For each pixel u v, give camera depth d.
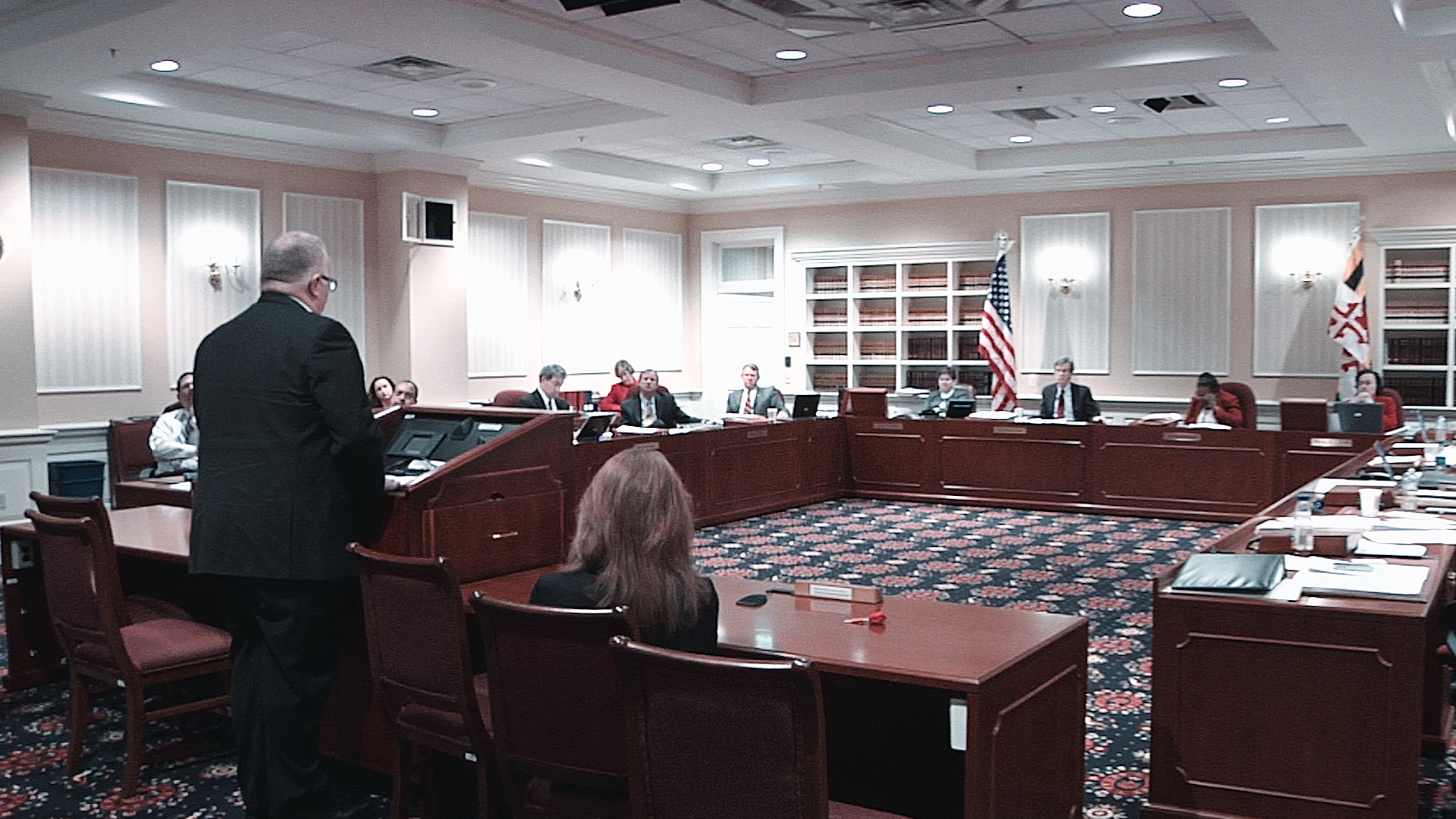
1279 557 3.62
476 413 4.14
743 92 8.93
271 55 8.07
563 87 8.34
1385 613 3.11
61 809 3.75
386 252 11.51
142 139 9.73
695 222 15.18
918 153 11.27
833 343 14.66
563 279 13.52
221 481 3.33
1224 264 12.17
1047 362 13.13
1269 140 11.08
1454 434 7.92
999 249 13.18
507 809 3.55
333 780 3.87
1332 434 9.26
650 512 2.65
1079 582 7.36
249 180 10.58
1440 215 11.22
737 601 3.40
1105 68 7.82
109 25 6.71
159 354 10.01
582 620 2.53
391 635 3.17
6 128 8.52
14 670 4.97
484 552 3.77
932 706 3.39
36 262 9.19
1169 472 9.91
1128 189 12.58
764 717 2.17
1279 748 3.25
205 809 3.75
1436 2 6.89
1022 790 2.81
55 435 9.23
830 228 14.27
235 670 3.48
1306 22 6.70
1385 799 3.13
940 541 8.85
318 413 3.31
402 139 10.56
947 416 11.18
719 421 10.48
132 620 4.42
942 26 7.44
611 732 2.59
